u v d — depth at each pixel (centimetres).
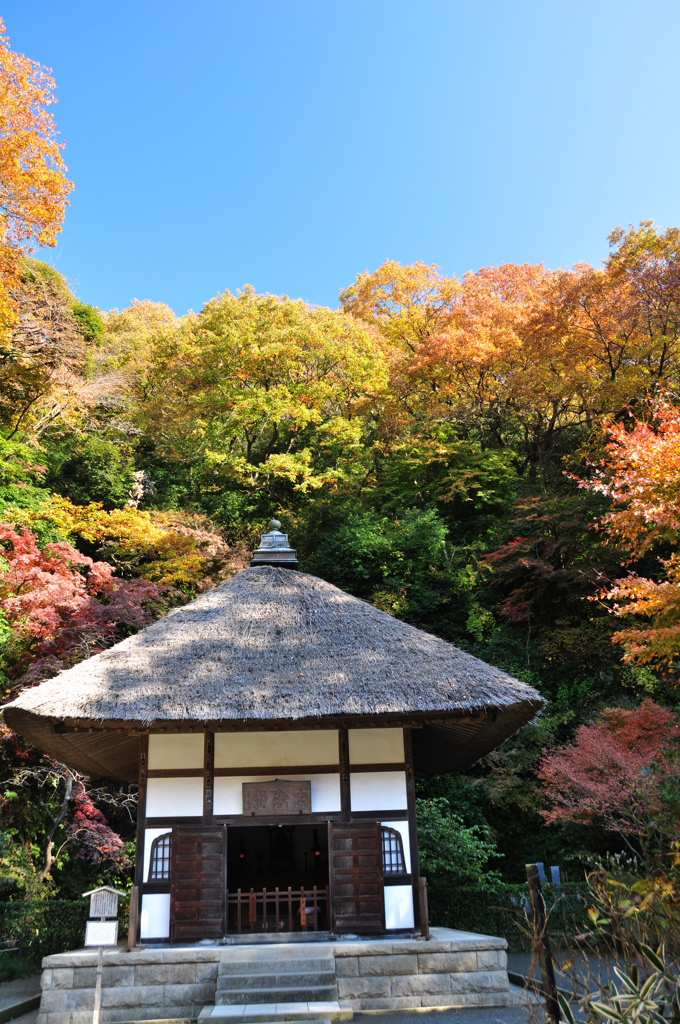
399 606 2039
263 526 2559
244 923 994
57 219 1889
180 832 901
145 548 2112
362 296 3519
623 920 391
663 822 1092
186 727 892
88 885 1438
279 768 952
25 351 2100
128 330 3638
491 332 2795
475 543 2306
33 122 1806
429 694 883
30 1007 910
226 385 2727
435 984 815
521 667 1819
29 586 1473
